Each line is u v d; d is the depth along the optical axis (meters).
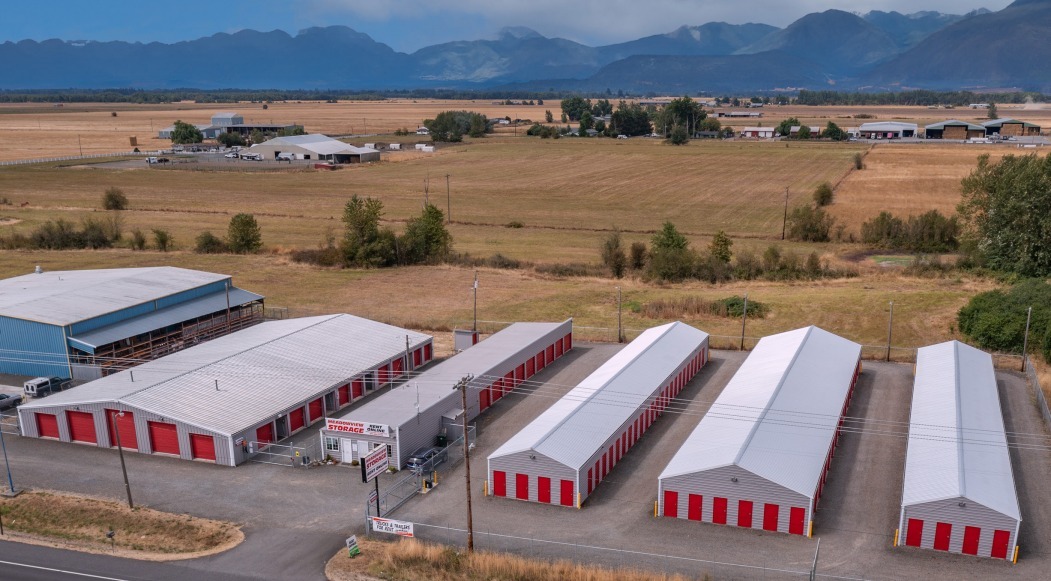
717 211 155.38
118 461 52.19
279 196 174.62
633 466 51.12
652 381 59.28
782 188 178.00
